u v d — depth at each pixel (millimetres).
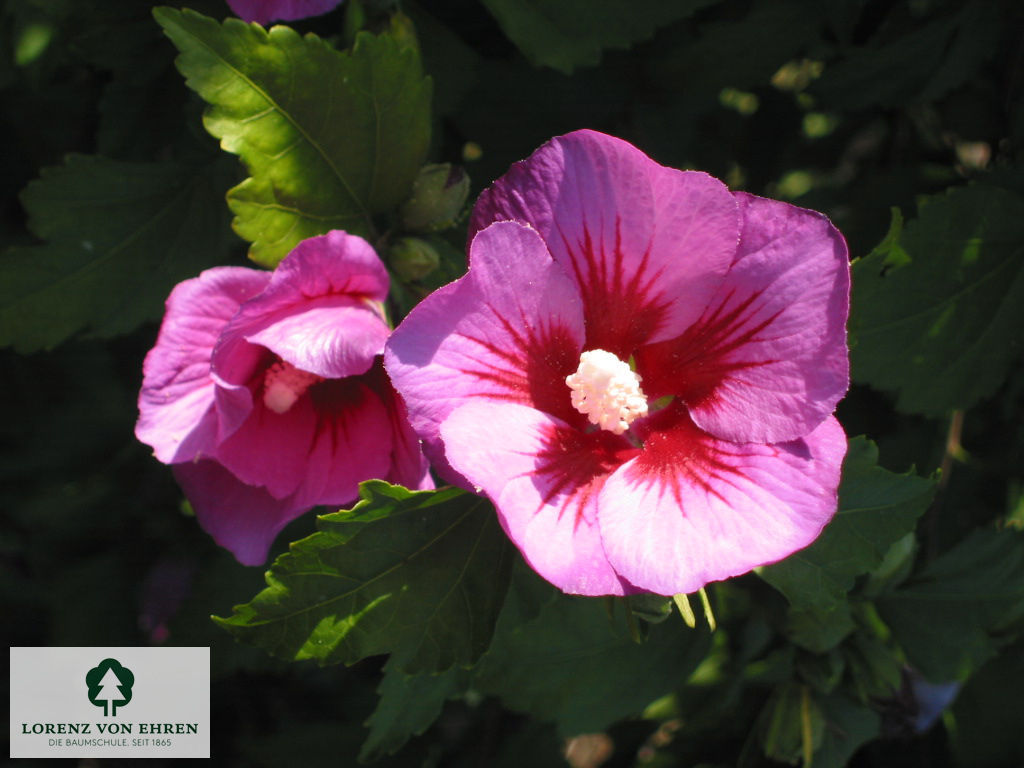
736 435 467
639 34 554
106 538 674
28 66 582
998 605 553
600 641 556
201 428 489
